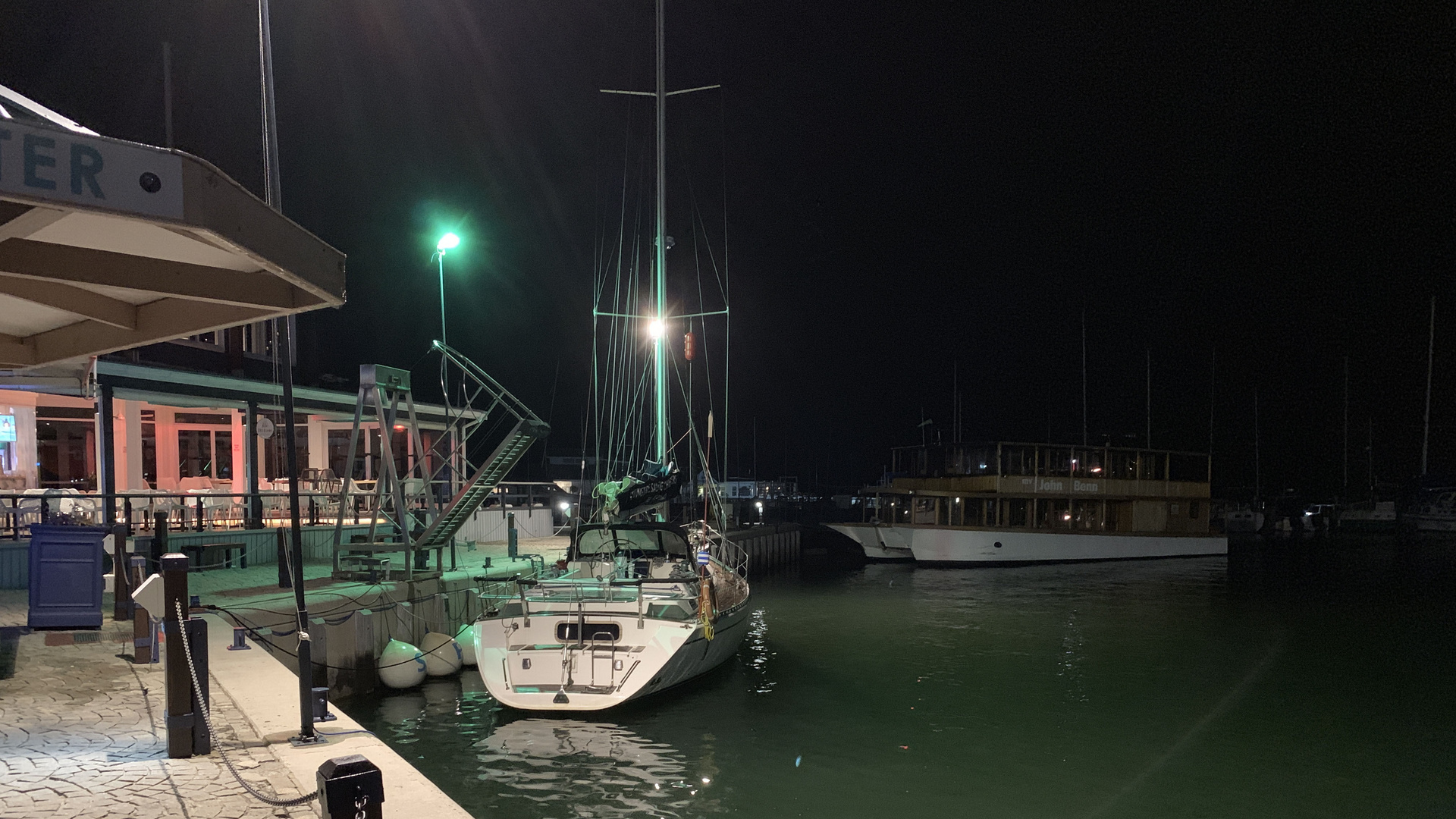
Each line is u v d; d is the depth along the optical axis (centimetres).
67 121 1269
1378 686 1636
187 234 461
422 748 1156
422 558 1758
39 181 341
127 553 1243
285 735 665
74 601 1003
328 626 1327
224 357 2134
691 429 2361
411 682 1415
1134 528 4162
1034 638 2114
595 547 1700
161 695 761
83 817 498
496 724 1257
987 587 3195
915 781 1087
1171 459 4300
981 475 3853
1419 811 1024
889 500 4150
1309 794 1073
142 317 655
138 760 600
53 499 1667
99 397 1652
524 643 1287
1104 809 1014
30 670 843
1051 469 3922
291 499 750
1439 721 1393
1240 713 1434
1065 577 3531
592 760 1126
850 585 3272
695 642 1343
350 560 1628
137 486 2023
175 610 614
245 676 850
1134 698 1521
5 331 735
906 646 1992
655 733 1245
